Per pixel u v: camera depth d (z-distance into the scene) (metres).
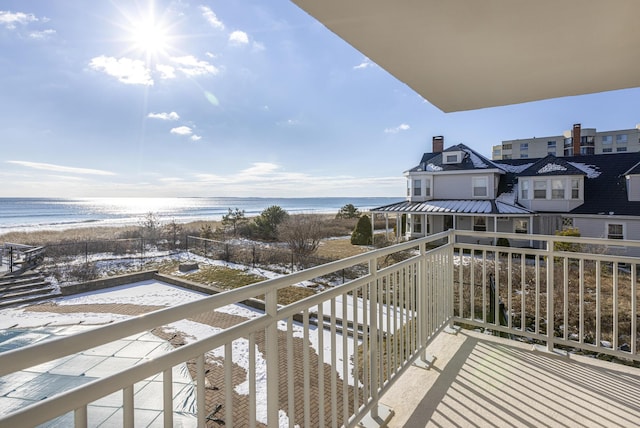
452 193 17.03
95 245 15.14
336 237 20.94
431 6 1.51
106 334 0.71
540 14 1.58
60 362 5.04
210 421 3.77
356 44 1.90
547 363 2.48
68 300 9.50
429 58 2.08
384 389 1.91
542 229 14.87
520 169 17.83
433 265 2.68
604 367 2.42
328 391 4.29
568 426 1.80
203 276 11.24
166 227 19.39
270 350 1.17
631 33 1.77
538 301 2.75
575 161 16.80
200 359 0.92
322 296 1.44
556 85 2.54
